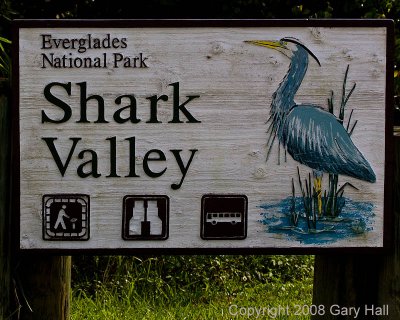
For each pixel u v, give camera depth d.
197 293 6.54
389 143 3.43
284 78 3.40
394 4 7.52
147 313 5.82
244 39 3.38
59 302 3.63
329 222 3.44
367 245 3.46
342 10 7.58
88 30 3.35
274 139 3.40
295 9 7.37
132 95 3.37
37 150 3.35
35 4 7.76
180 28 3.37
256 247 3.42
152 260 6.80
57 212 3.37
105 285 6.43
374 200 3.45
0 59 4.20
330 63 3.41
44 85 3.35
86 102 3.36
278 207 3.42
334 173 3.43
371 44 3.42
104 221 3.39
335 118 3.42
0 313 3.43
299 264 7.42
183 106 3.38
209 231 3.41
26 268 3.58
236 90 3.39
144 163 3.38
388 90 3.42
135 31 3.36
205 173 3.40
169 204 3.40
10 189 3.42
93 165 3.37
